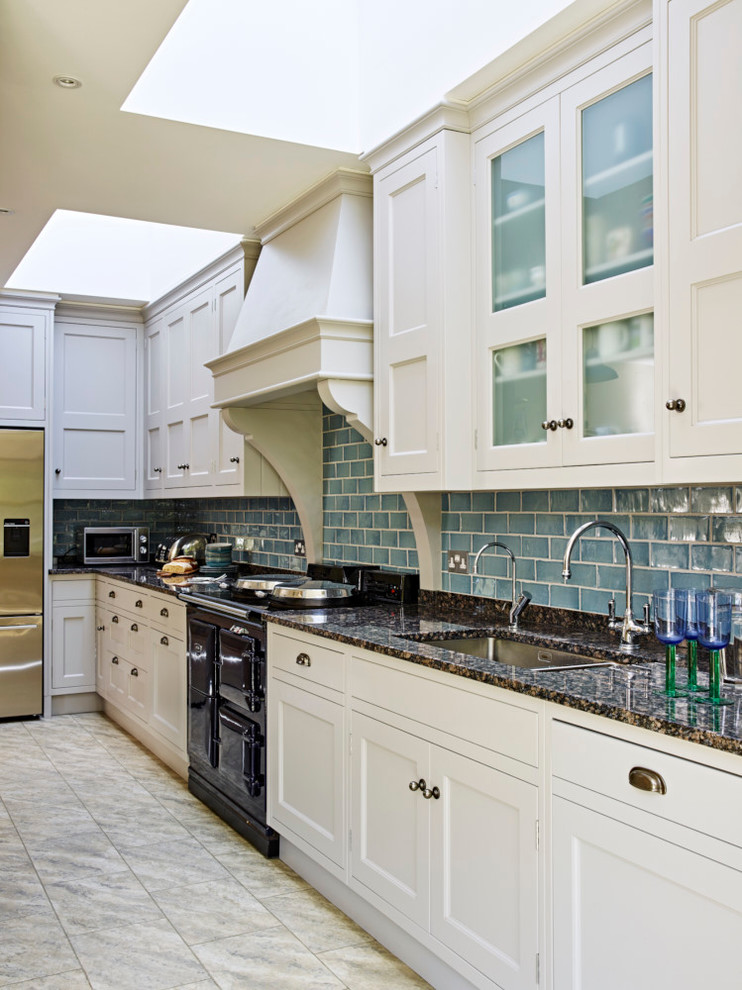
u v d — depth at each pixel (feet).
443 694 7.32
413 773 7.77
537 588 9.57
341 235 11.17
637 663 7.31
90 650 18.69
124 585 16.58
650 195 7.05
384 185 10.21
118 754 15.39
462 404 9.18
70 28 7.98
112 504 20.89
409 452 9.77
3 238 13.79
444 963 7.61
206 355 15.72
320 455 13.98
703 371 6.28
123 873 10.25
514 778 6.46
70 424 19.16
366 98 10.87
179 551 17.79
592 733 5.74
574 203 7.74
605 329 7.51
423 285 9.50
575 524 9.04
